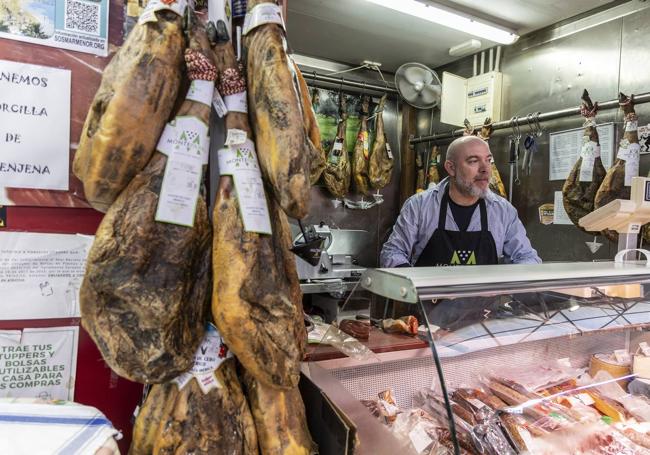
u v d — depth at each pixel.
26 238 0.99
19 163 0.97
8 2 0.95
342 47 4.24
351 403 1.17
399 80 4.13
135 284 0.77
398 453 1.08
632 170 2.80
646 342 1.61
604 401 1.43
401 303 1.22
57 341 1.03
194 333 0.84
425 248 3.08
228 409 0.86
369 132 4.72
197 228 0.84
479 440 1.20
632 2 3.11
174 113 0.86
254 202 0.86
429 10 3.27
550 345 1.56
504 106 4.06
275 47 0.85
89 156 0.79
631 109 2.83
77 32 1.00
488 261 2.98
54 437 0.79
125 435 1.09
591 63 3.38
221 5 0.89
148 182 0.80
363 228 4.74
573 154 3.44
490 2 3.30
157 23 0.81
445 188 3.07
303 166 0.82
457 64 4.57
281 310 0.85
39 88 0.98
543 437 1.23
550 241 3.64
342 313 1.43
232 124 0.87
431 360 1.42
